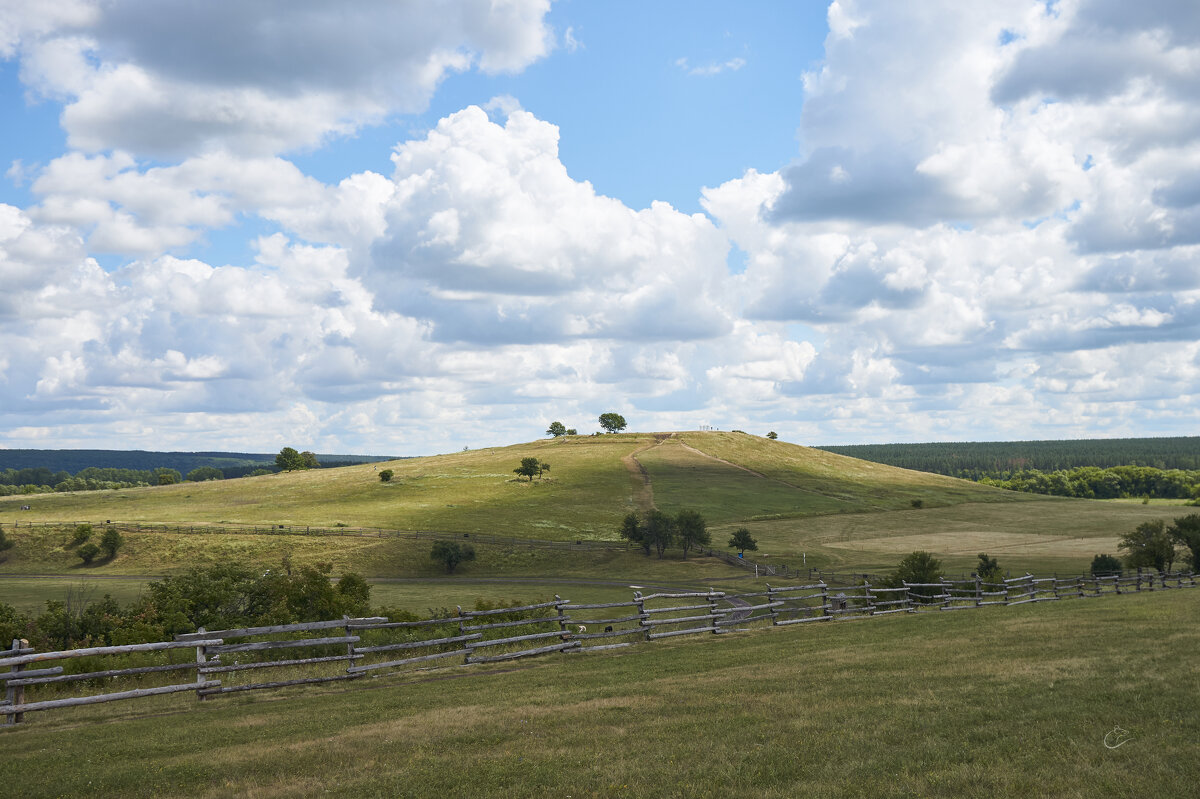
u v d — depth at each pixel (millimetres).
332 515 124938
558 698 12539
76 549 103938
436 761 8898
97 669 18781
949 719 9227
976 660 13523
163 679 18391
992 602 30906
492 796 7520
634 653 19000
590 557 99688
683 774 7762
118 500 154250
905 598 30141
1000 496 160625
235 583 36156
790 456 198875
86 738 11516
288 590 36625
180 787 8484
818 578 82188
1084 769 7055
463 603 70812
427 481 159250
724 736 9172
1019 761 7438
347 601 37000
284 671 17734
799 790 7012
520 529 114125
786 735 9000
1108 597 29969
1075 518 129125
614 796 7270
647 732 9664
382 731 10672
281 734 11031
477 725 10711
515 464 179875
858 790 6918
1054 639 15578
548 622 23484
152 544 104875
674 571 92062
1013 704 9758
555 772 8141
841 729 9117
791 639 19734
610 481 156875
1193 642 13852
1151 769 6973
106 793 8414
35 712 13836
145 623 30625
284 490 158000
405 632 22500
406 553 100188
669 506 134250
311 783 8305
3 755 10578
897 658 14406
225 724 12109
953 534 113875
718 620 23781
